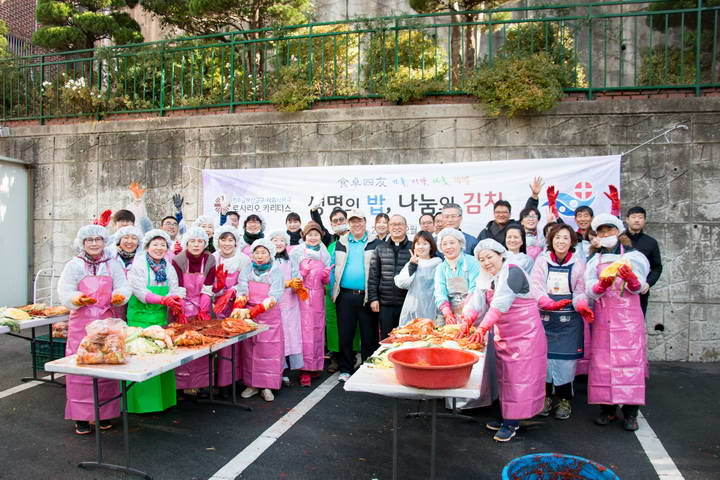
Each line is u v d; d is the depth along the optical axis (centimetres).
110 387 414
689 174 637
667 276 640
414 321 429
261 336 500
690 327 636
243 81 816
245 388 547
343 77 858
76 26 1121
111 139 831
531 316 400
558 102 666
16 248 855
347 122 729
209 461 376
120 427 439
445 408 482
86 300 399
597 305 434
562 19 694
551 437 421
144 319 448
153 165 809
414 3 927
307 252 558
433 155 702
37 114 928
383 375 315
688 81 737
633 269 422
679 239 638
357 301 557
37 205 873
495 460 379
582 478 279
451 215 526
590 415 473
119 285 434
